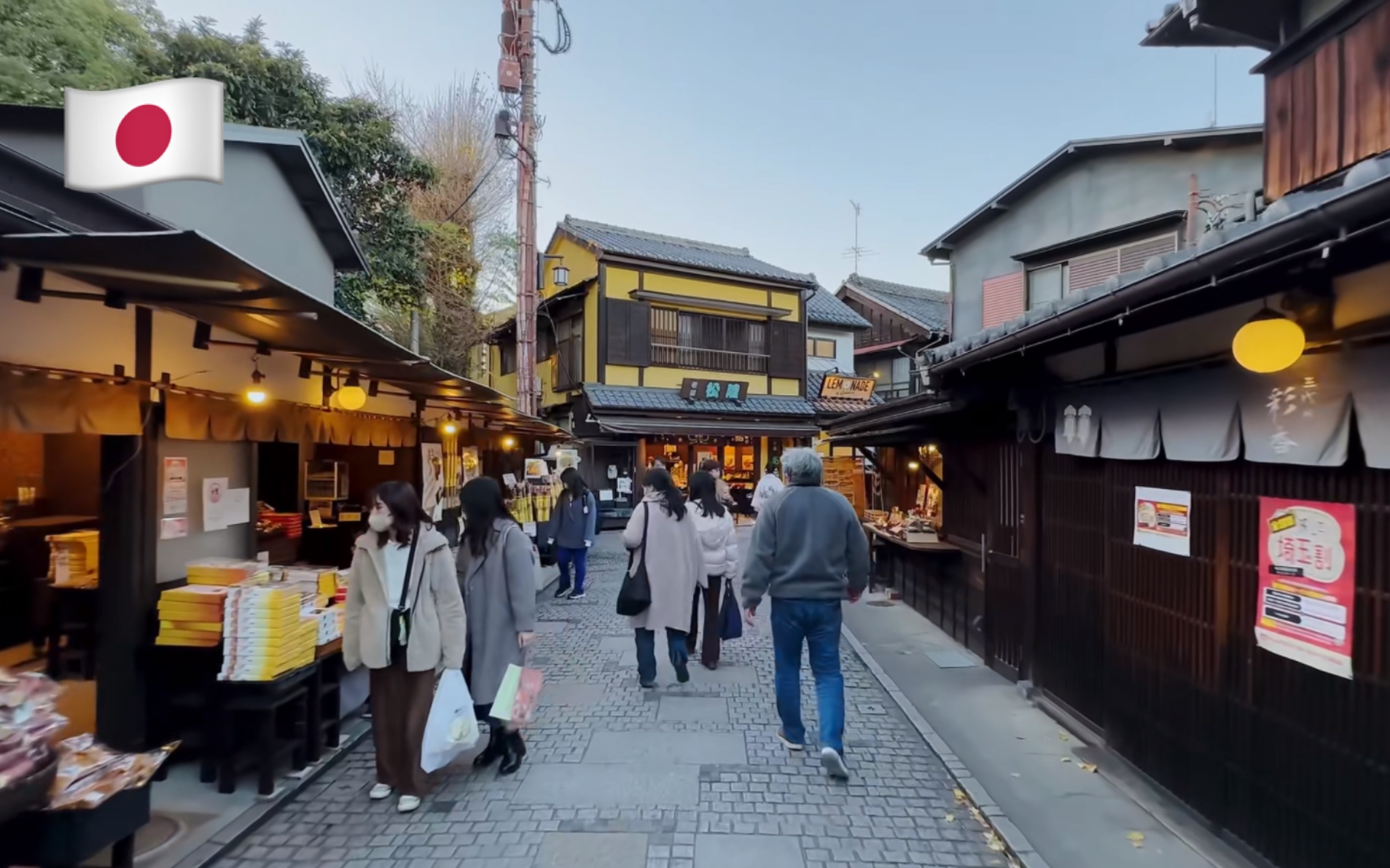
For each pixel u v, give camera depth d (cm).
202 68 1001
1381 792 248
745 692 554
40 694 244
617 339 1842
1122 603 415
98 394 325
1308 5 471
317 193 841
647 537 556
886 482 1070
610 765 417
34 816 246
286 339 429
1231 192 969
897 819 358
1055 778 400
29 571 626
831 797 381
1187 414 343
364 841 330
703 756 430
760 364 2084
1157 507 380
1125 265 1048
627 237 2155
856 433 918
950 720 494
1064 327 332
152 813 343
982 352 421
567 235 2012
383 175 1256
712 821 353
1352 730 260
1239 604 319
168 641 374
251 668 358
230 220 700
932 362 528
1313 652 275
